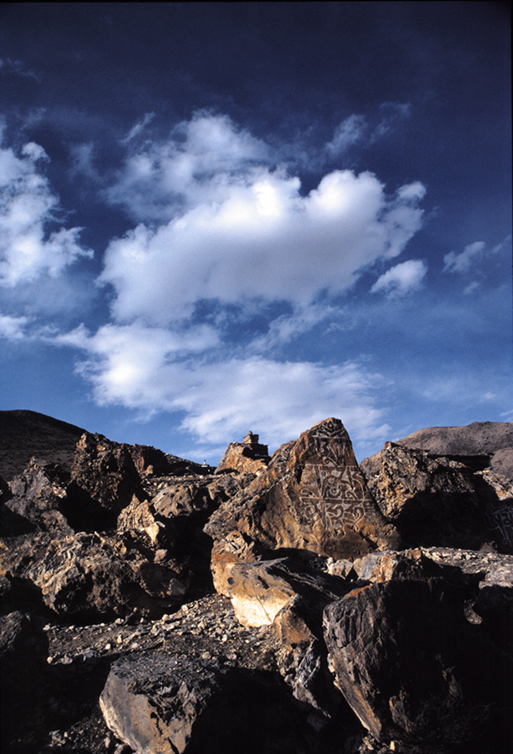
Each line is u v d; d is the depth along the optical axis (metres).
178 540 9.62
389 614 4.72
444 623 4.94
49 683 5.48
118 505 11.83
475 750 4.31
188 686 4.52
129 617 7.73
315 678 4.99
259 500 9.81
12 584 7.31
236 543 8.79
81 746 4.71
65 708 5.22
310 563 8.98
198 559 9.70
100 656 6.30
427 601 5.02
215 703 4.41
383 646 4.55
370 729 4.55
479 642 4.96
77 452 12.78
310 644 5.39
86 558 8.27
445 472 12.43
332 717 4.79
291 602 5.73
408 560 6.35
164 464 23.89
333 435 10.10
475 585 6.57
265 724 4.68
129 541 8.84
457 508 11.82
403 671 4.50
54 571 8.29
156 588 8.08
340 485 9.74
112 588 7.87
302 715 4.81
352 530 9.39
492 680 4.70
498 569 7.24
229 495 11.68
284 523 9.66
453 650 4.79
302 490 9.70
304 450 9.92
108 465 12.16
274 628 5.80
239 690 4.75
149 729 4.32
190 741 4.14
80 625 7.78
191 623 7.26
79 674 5.87
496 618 5.39
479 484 12.98
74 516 11.23
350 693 4.64
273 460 10.55
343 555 9.23
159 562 8.48
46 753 4.59
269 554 9.12
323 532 9.34
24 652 5.21
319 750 4.60
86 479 11.93
